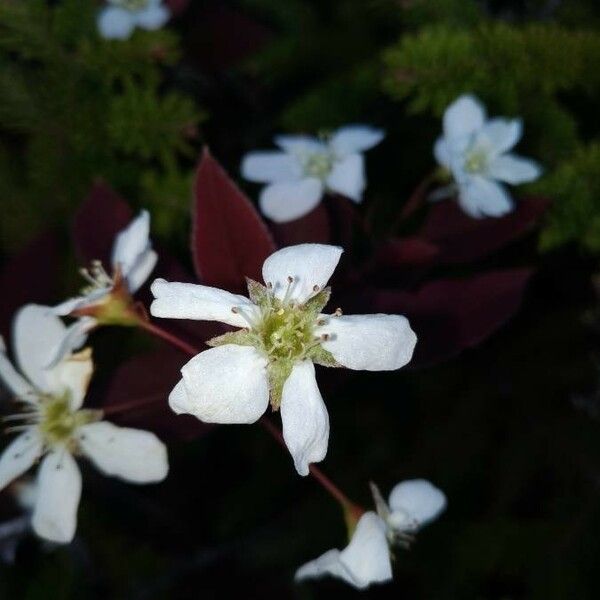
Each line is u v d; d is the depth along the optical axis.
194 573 0.17
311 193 0.15
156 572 0.17
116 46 0.18
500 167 0.15
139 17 0.18
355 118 0.19
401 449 0.18
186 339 0.13
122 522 0.17
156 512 0.17
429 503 0.13
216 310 0.11
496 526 0.17
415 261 0.14
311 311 0.11
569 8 0.20
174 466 0.18
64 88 0.18
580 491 0.18
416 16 0.19
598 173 0.17
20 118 0.18
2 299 0.16
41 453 0.13
